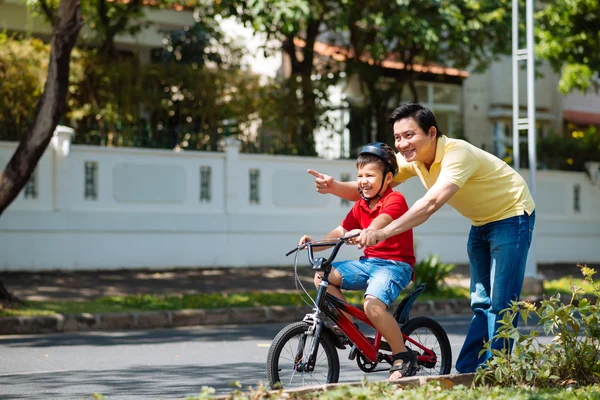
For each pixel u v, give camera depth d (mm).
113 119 17984
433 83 27125
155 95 18797
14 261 15750
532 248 15883
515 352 5691
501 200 5918
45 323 11805
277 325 12992
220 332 11867
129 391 6875
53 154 16234
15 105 17094
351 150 20297
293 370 5754
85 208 16547
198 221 17656
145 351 9680
